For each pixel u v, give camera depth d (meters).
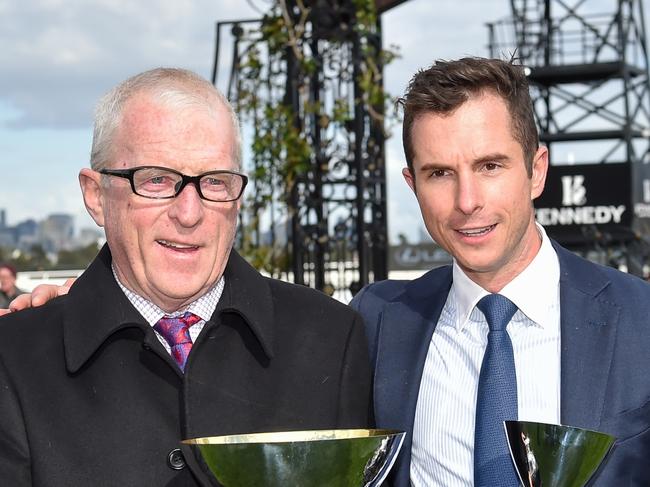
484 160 2.63
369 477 2.45
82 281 2.81
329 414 2.84
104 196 2.64
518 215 2.68
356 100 6.59
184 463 2.65
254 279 2.91
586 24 14.55
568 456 2.45
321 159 6.76
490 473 2.68
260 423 2.76
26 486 2.62
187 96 2.58
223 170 2.59
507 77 2.64
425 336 2.97
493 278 2.82
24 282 15.50
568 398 2.69
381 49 6.71
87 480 2.60
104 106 2.63
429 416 2.88
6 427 2.63
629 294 2.81
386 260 7.00
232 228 2.69
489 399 2.73
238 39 6.78
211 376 2.76
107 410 2.68
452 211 2.68
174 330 2.78
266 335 2.82
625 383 2.70
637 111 14.59
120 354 2.74
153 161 2.54
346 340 2.96
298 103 6.68
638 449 2.65
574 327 2.77
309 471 2.36
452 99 2.61
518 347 2.80
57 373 2.70
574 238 13.59
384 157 6.86
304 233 6.82
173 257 2.61
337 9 6.56
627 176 13.45
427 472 2.86
